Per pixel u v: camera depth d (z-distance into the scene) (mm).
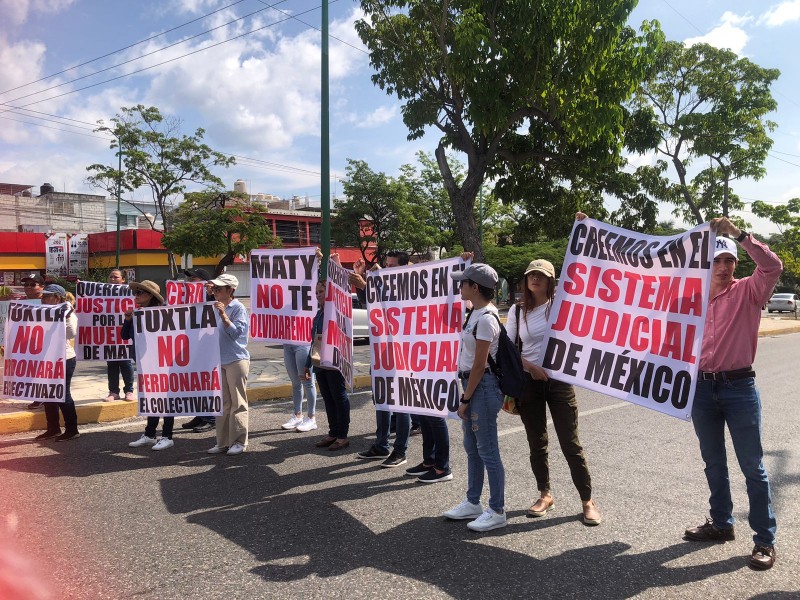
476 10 11562
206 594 3127
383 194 34156
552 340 4105
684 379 3633
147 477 5137
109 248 41344
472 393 3951
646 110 14953
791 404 8516
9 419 6723
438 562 3508
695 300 3627
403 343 5043
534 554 3605
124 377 7824
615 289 3975
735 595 3100
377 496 4668
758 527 3441
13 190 61062
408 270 5012
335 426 6195
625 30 12445
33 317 6352
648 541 3787
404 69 12734
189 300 9258
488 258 32844
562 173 15062
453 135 13711
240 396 5922
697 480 5000
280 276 6816
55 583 3242
